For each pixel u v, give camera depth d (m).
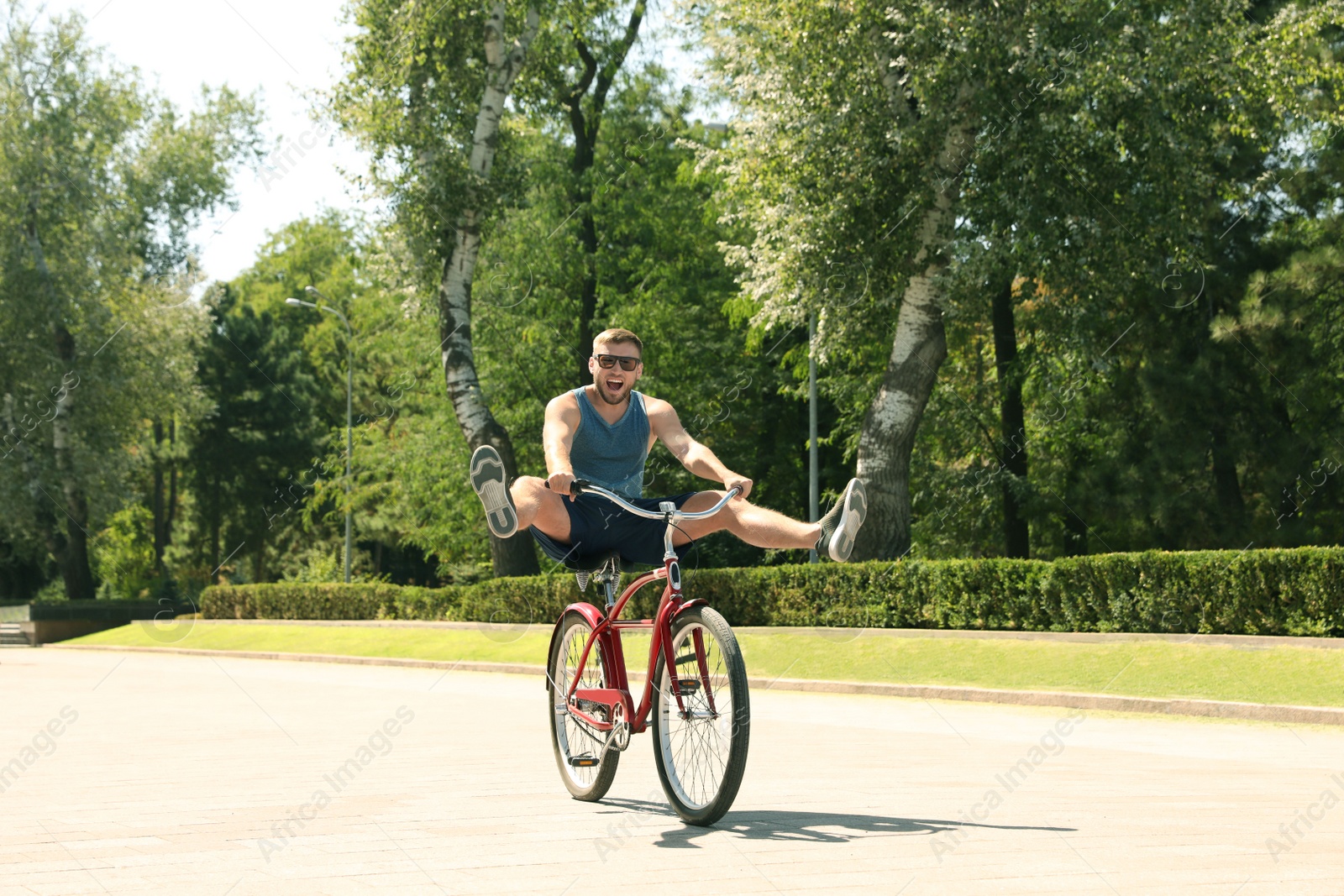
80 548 42.56
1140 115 19.02
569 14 28.20
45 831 5.16
